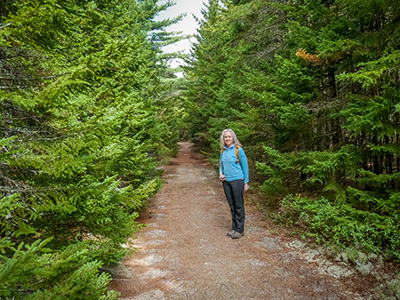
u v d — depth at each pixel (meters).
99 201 2.60
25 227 1.84
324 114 5.25
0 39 1.75
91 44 4.16
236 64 9.35
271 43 8.43
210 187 9.71
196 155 19.81
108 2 5.22
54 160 2.11
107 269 3.71
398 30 3.97
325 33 4.61
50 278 1.76
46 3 1.75
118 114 2.56
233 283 3.45
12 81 2.16
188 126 19.92
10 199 1.52
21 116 2.34
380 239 3.98
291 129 5.48
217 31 12.65
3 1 2.19
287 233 5.00
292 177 6.42
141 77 7.43
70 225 2.88
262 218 5.96
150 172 7.97
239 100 9.73
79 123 2.76
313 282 3.44
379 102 3.99
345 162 4.36
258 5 7.52
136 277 3.63
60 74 2.04
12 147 2.08
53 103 2.14
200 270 3.81
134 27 9.12
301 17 5.62
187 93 18.16
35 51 2.23
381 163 4.86
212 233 5.25
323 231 4.55
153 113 7.61
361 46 4.35
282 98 5.74
